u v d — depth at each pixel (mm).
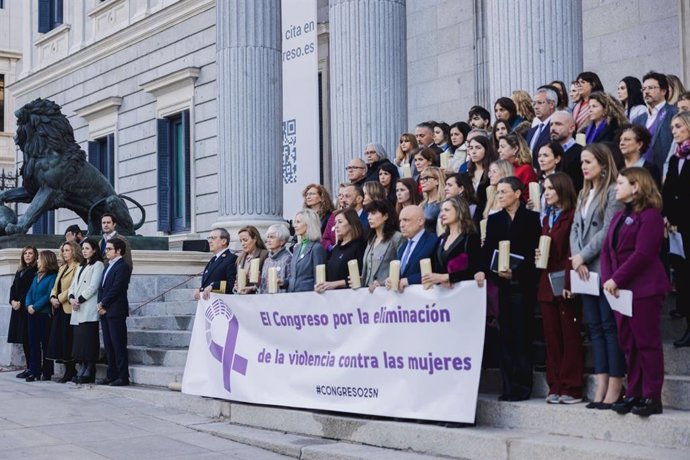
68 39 27688
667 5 13211
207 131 21203
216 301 9758
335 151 13391
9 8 40312
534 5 10008
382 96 13078
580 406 6715
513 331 7207
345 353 8078
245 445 8227
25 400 10836
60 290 12500
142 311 15141
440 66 17234
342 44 13289
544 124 8680
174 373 11102
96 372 12688
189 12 21688
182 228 22297
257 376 9047
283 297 8734
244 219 15398
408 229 7734
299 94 14273
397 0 13312
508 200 7246
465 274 7203
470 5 16656
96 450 7961
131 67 24188
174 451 7938
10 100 39938
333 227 9531
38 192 15695
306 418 8336
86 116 26203
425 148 9023
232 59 15672
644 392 6191
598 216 6656
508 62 10180
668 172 7250
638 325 6188
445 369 7238
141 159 23766
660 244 6238
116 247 11836
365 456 7129
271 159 15633
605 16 14070
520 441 6488
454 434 6957
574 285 6641
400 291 7535
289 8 14453
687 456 5711
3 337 14719
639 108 8383
